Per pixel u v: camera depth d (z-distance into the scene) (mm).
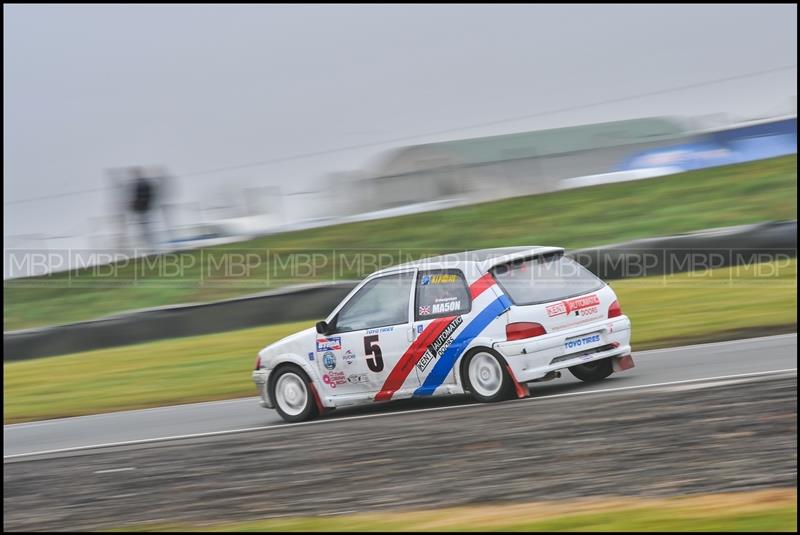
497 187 56594
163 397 29391
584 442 15453
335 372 21391
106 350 42062
